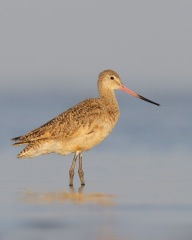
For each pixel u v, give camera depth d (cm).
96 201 1502
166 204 1461
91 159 2170
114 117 1884
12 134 2797
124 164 2059
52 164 2081
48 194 1595
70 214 1361
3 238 1166
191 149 2352
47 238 1167
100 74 1925
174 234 1195
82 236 1183
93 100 1883
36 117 3412
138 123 2998
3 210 1397
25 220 1302
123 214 1360
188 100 4550
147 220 1305
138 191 1620
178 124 2959
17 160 2145
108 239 1165
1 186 1709
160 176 1838
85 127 1814
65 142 1814
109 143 2475
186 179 1784
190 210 1395
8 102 4372
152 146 2422
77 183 1780
